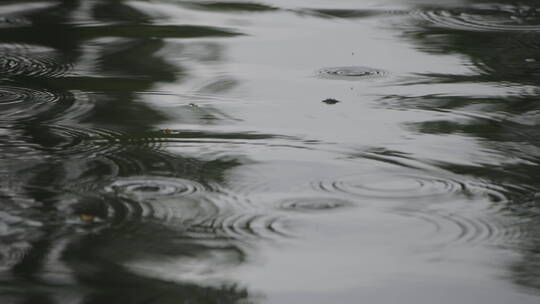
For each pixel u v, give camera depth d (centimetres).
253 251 558
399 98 932
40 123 829
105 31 1224
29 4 1401
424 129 828
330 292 506
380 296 503
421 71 1038
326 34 1212
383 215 617
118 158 732
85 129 812
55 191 652
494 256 553
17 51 1112
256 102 916
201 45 1151
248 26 1259
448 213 621
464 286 516
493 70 1040
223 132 811
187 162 725
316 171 709
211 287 508
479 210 626
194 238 575
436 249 563
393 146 777
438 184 680
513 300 499
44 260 539
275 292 504
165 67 1048
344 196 654
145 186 666
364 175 700
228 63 1068
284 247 564
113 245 562
